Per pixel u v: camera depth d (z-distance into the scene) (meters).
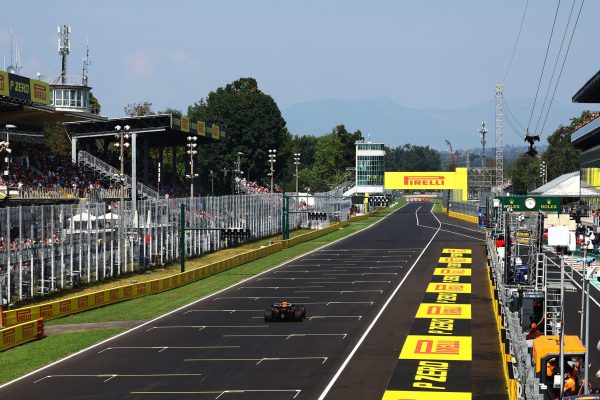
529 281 74.56
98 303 88.06
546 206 77.94
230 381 53.59
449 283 101.94
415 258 132.88
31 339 69.38
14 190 116.31
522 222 107.50
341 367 57.28
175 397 49.84
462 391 50.56
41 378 55.91
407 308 83.25
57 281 93.06
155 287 99.75
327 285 102.69
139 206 114.88
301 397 49.31
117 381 54.38
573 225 76.19
